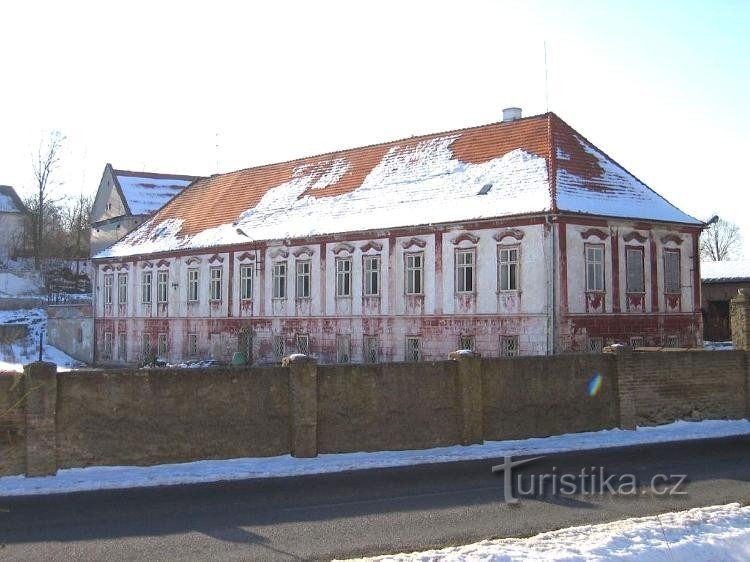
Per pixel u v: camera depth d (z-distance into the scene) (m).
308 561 10.24
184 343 48.25
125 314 53.44
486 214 33.25
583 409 21.30
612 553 9.95
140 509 13.12
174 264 49.31
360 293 38.09
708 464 17.12
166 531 11.72
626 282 33.41
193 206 53.94
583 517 12.45
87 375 16.30
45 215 92.56
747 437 21.17
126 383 16.59
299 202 44.50
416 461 17.61
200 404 17.20
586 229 32.22
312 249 40.56
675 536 10.81
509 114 39.56
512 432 20.23
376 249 37.50
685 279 35.75
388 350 36.81
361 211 39.59
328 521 12.27
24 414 15.68
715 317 56.12
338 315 39.09
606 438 20.59
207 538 11.34
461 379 19.59
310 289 40.56
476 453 18.56
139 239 54.50
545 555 9.80
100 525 12.08
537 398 20.62
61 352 59.50
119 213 68.25
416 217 36.16
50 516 12.66
